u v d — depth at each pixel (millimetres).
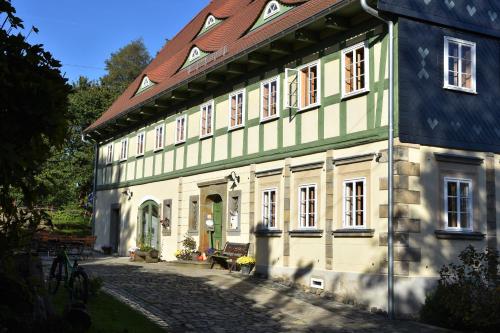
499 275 12523
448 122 13648
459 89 13883
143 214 26516
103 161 32156
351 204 14203
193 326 10602
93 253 28906
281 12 18203
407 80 13164
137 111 25922
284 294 14492
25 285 6926
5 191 6145
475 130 14055
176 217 23031
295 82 16453
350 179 14227
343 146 14477
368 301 13258
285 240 16297
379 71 13617
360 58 14359
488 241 13977
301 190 15984
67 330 7430
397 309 12531
